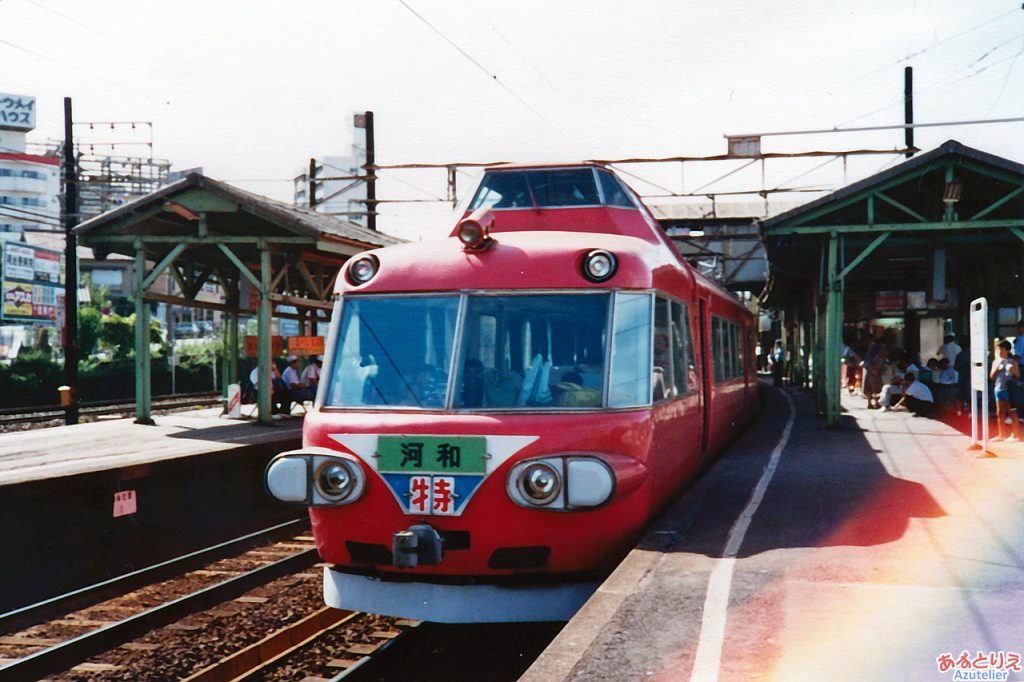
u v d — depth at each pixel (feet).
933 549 21.83
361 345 23.35
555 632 25.75
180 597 31.35
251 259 69.05
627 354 22.63
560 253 23.21
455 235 28.27
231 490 45.19
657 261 25.03
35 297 164.55
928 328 83.41
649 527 23.86
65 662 24.57
